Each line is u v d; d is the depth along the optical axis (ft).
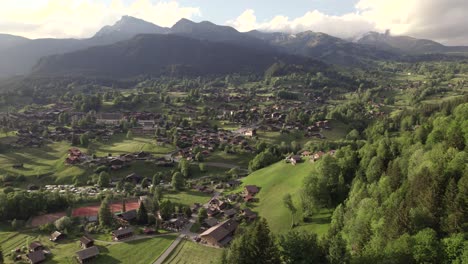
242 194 593.01
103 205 502.38
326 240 272.72
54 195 568.00
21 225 504.02
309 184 431.84
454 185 244.63
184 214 530.27
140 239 456.86
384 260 215.92
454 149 300.20
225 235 442.50
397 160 374.22
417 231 239.91
